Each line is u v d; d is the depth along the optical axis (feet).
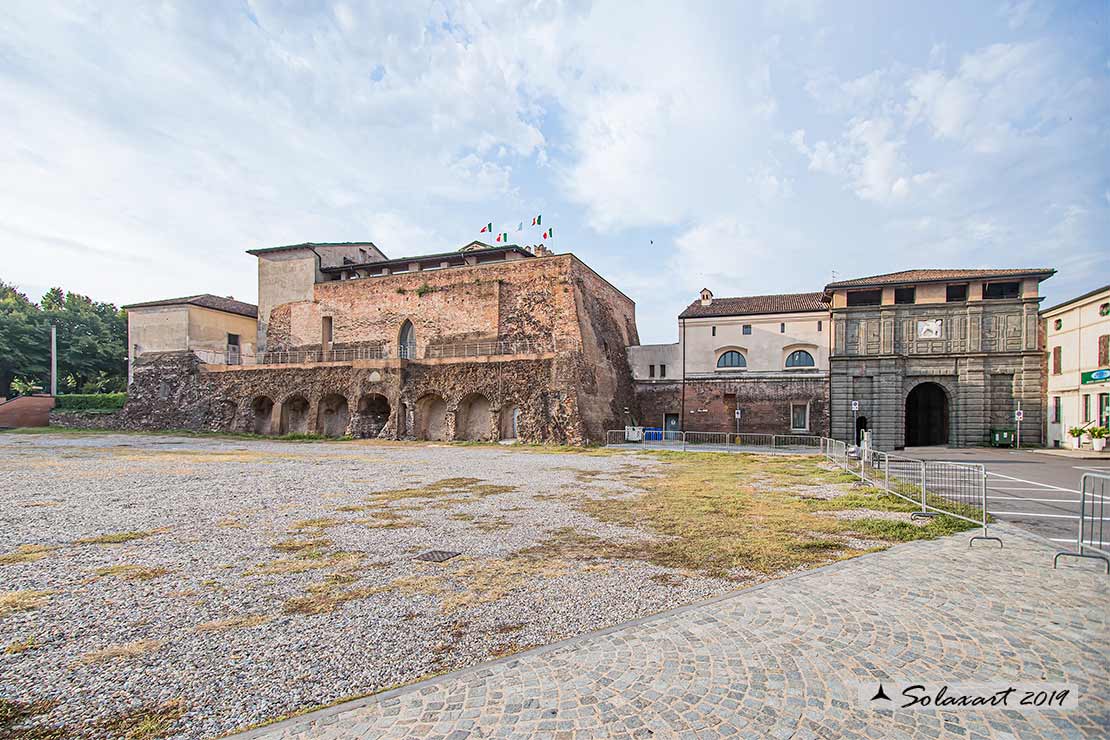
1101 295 98.22
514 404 120.16
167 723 13.29
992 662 16.20
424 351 141.08
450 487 52.60
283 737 12.60
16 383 193.88
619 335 155.22
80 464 69.15
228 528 34.40
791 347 130.93
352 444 113.80
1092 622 19.19
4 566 26.17
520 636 18.33
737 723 13.06
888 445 118.32
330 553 28.66
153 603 21.44
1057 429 110.32
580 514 39.29
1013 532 32.83
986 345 114.93
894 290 121.60
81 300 234.38
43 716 13.61
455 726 12.95
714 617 19.58
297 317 156.25
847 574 24.50
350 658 16.78
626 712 13.52
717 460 82.33
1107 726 12.98
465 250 158.92
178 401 149.07
